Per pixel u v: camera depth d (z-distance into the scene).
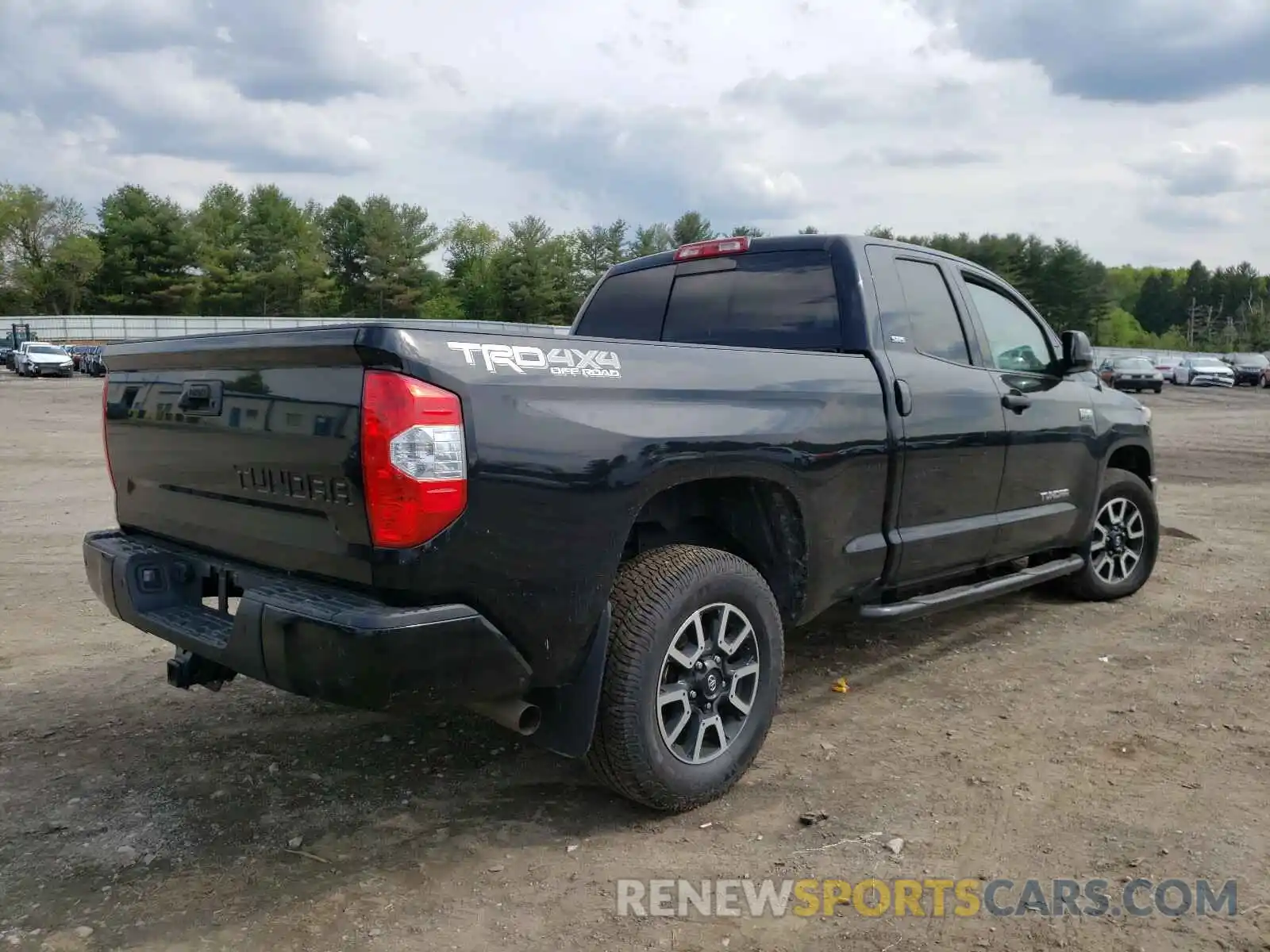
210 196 87.31
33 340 53.91
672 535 3.80
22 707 4.34
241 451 3.08
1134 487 6.15
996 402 4.72
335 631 2.62
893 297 4.37
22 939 2.67
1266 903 2.83
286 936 2.70
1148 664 4.98
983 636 5.45
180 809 3.42
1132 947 2.64
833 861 3.09
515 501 2.82
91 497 10.12
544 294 77.06
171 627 3.21
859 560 4.01
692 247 4.84
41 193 83.31
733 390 3.48
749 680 3.56
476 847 3.18
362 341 2.63
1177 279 166.38
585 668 3.10
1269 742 3.98
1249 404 31.20
